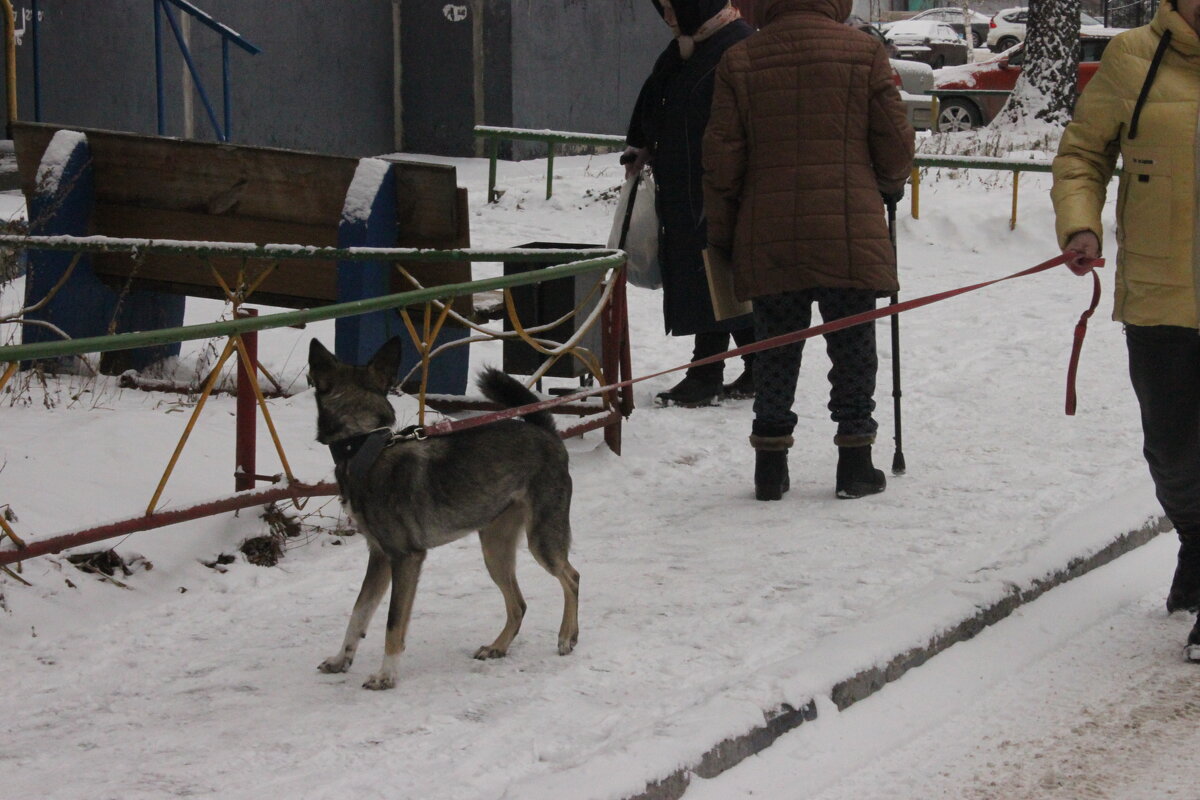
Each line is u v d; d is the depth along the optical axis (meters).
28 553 4.88
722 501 6.80
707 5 8.08
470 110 20.89
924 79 24.88
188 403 7.22
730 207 6.66
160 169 8.13
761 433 6.68
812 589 5.38
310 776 3.73
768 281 6.43
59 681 4.56
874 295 6.53
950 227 14.15
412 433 4.52
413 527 4.44
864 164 6.40
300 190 7.86
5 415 6.70
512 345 8.21
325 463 6.43
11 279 9.23
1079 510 6.35
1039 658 4.83
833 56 6.32
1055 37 20.20
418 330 7.91
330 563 5.81
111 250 7.22
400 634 4.46
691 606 5.25
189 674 4.62
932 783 3.91
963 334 10.62
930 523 6.23
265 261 7.98
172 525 5.69
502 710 4.23
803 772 3.93
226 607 5.30
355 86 20.62
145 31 17.47
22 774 3.77
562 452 4.86
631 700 4.30
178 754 3.90
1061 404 8.59
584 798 3.47
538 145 21.12
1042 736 4.22
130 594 5.31
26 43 15.85
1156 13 4.74
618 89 22.66
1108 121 4.84
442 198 7.52
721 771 3.87
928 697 4.48
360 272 7.45
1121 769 4.00
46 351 4.51
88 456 6.10
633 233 8.51
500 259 7.04
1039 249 13.64
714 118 6.57
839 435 6.67
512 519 4.80
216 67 18.52
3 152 14.68
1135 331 4.87
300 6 19.58
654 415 8.43
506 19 20.38
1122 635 5.02
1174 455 4.93
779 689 4.20
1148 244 4.75
